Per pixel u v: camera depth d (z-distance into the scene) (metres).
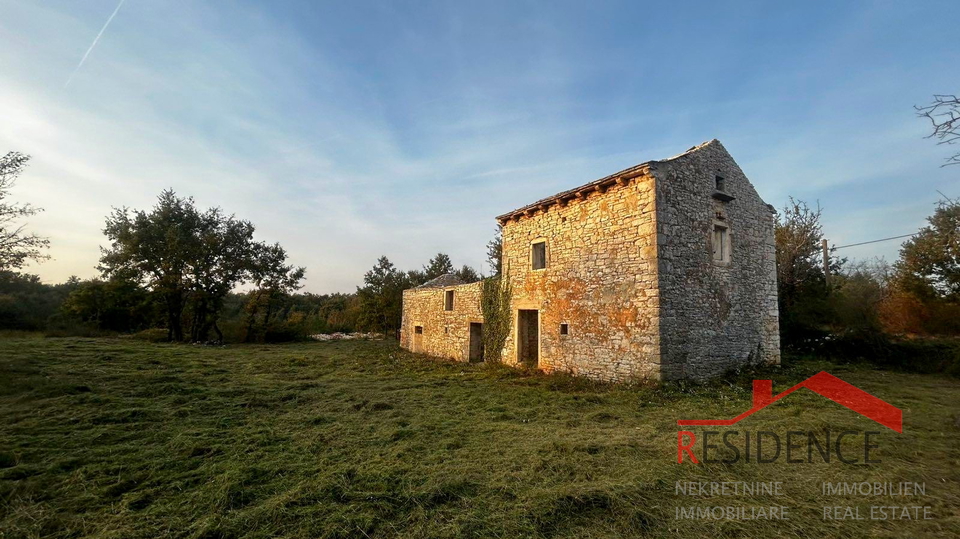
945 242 13.98
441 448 5.34
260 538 3.17
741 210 11.42
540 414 7.25
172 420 6.75
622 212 10.14
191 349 19.06
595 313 10.67
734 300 10.80
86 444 5.51
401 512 3.57
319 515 3.51
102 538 3.18
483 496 3.86
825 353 14.64
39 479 4.29
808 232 17.92
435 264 33.16
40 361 11.99
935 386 10.09
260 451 5.23
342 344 25.77
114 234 23.58
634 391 8.77
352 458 4.97
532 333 13.73
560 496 3.72
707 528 3.28
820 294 16.20
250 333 27.89
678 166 9.95
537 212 12.94
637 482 4.04
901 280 15.47
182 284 23.78
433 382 10.80
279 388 9.61
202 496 3.92
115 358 13.54
